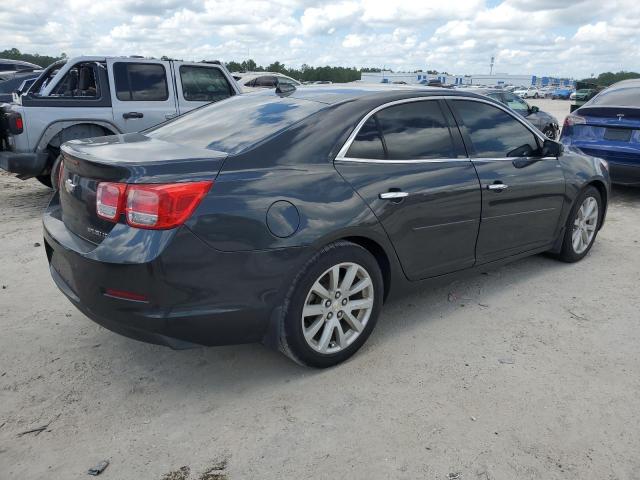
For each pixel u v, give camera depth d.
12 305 4.09
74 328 3.75
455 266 3.83
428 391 3.01
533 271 4.89
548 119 14.70
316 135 3.14
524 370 3.24
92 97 7.23
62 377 3.15
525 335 3.68
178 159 2.74
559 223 4.73
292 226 2.85
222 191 2.70
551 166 4.52
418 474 2.39
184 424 2.73
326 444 2.58
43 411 2.83
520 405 2.89
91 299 2.74
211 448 2.55
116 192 2.63
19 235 5.85
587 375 3.19
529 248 4.50
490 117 4.15
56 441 2.60
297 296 2.93
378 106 3.43
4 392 2.99
